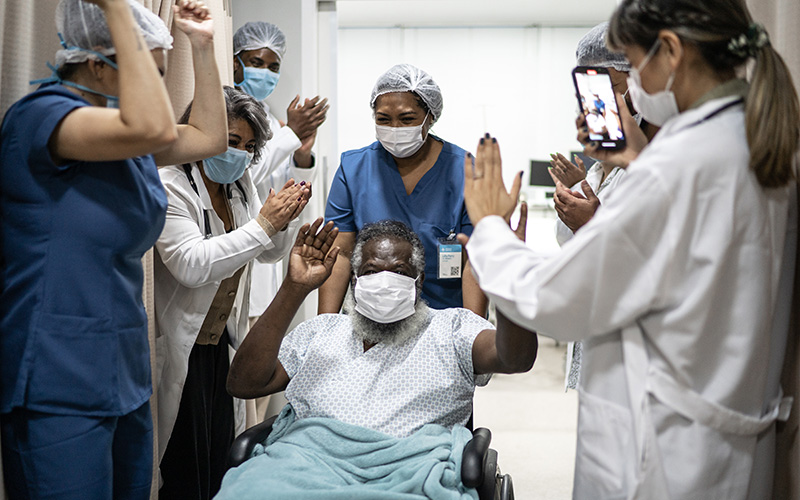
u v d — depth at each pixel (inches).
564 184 91.4
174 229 77.4
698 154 43.8
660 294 44.4
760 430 47.8
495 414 160.9
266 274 121.0
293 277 67.0
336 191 92.0
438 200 88.6
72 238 53.2
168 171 78.9
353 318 72.7
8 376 53.6
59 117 50.4
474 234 51.0
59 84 54.8
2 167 52.6
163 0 85.7
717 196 43.9
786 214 47.6
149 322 78.9
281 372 73.4
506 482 66.4
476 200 51.9
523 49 276.2
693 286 44.5
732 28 45.0
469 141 280.4
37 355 52.9
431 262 87.8
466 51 277.4
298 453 63.6
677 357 45.3
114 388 56.4
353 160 92.2
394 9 251.3
